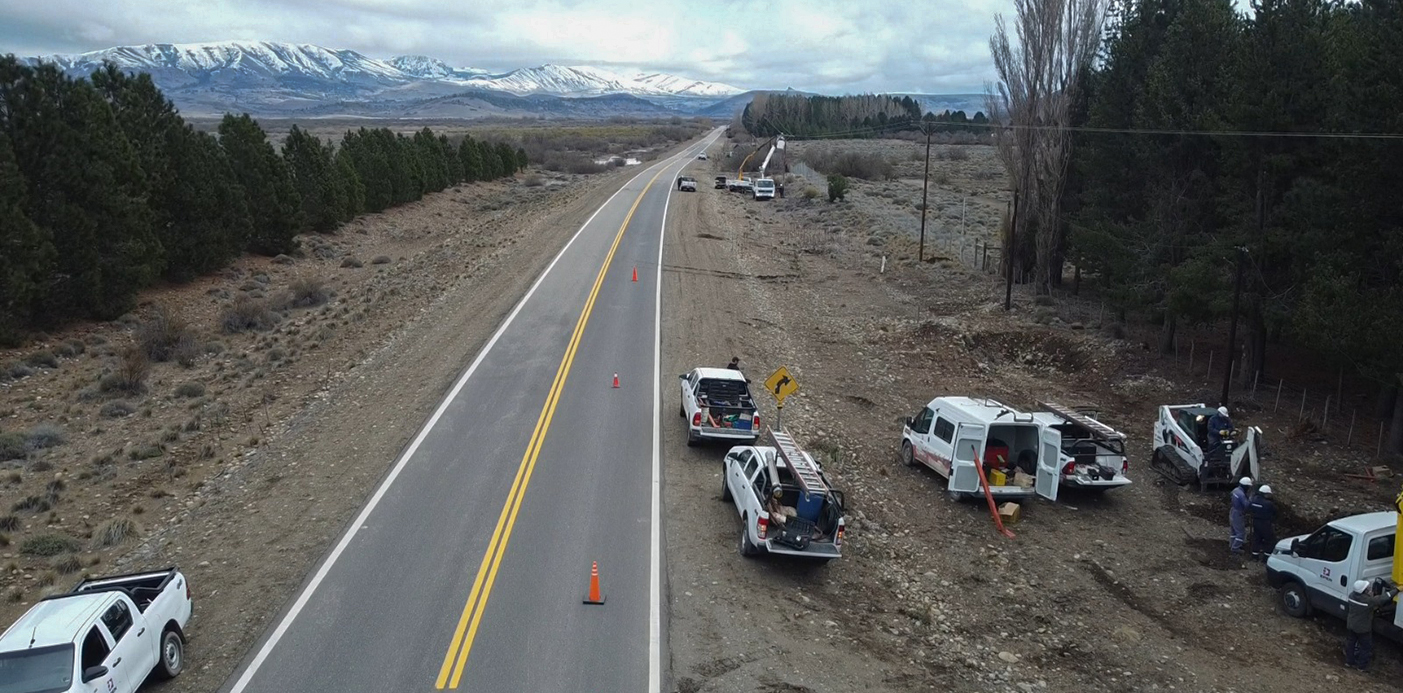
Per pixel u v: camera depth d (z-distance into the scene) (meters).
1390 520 15.82
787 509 16.69
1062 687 13.77
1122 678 14.23
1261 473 22.84
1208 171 31.05
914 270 48.72
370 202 69.62
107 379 27.53
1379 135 20.72
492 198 86.94
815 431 24.98
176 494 19.59
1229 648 15.38
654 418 24.39
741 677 12.81
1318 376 30.30
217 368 30.28
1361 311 20.92
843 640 14.29
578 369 28.33
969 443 20.58
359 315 35.97
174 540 16.83
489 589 14.94
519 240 52.69
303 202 58.97
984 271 48.12
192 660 12.78
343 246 59.22
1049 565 18.16
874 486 21.56
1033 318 37.66
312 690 12.06
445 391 25.73
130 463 21.56
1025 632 15.56
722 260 49.22
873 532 18.91
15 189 31.17
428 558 15.98
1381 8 23.08
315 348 31.66
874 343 35.75
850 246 56.38
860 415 27.34
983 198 89.06
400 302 38.22
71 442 23.31
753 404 22.52
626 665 12.93
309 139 60.34
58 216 33.78
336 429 22.86
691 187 81.88
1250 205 27.02
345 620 13.84
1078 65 40.34
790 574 16.45
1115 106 34.91
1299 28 24.94
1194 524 20.56
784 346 34.06
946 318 38.31
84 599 11.54
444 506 18.22
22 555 16.78
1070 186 41.72
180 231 43.09
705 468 21.16
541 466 20.56
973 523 19.94
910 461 23.17
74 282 34.41
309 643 13.20
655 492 19.47
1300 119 25.16
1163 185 32.41
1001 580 17.39
